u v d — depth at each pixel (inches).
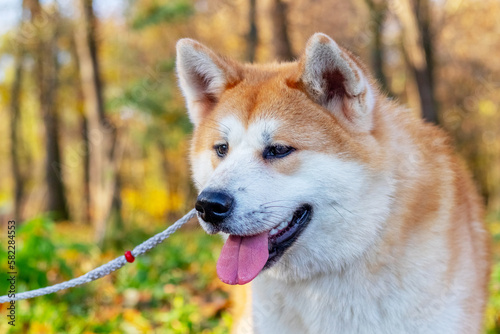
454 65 734.5
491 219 507.2
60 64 785.6
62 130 970.7
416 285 105.4
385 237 106.6
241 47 656.4
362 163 108.3
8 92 890.7
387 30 584.1
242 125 117.4
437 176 114.3
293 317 117.5
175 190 1050.7
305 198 110.1
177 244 346.6
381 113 117.4
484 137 855.1
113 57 645.3
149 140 512.1
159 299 214.2
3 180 1318.9
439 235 108.3
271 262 110.3
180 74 135.5
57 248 243.6
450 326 106.7
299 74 116.6
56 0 549.3
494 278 202.2
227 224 106.2
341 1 591.5
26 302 197.0
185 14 401.4
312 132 111.9
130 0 392.2
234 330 137.7
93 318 188.9
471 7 666.2
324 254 110.7
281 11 433.1
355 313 109.4
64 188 863.1
